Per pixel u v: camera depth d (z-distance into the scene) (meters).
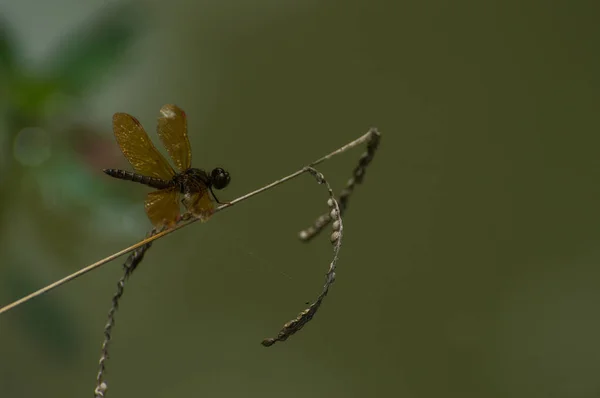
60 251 0.88
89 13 0.91
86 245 0.89
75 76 0.88
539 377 0.92
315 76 1.00
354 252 0.93
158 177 0.82
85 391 0.89
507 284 0.94
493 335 0.93
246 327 0.91
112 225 0.88
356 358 0.92
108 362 0.90
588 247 0.95
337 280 0.92
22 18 0.91
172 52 0.95
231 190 0.93
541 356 0.92
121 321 0.90
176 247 0.91
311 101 0.98
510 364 0.92
